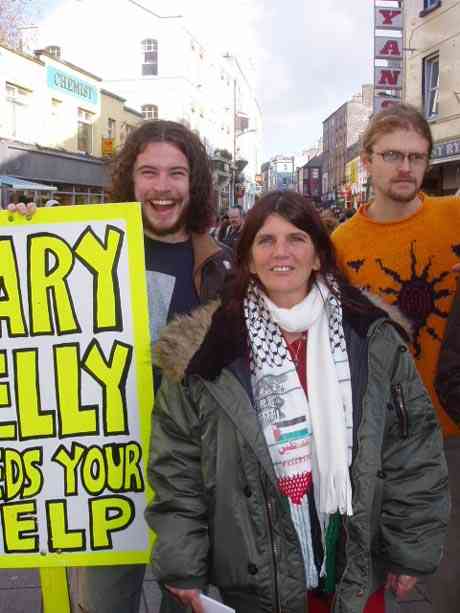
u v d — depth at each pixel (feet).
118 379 7.71
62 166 63.41
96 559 7.68
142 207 8.35
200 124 122.93
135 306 7.72
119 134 81.30
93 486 7.70
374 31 51.11
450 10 44.55
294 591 6.23
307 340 6.64
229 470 6.30
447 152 45.60
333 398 6.38
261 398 6.50
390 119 9.14
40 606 10.55
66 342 7.75
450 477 8.90
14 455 7.73
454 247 9.31
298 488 6.40
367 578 6.28
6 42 62.28
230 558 6.33
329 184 257.55
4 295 7.80
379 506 6.46
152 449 6.70
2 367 7.77
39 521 7.70
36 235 7.77
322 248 6.75
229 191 144.36
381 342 6.52
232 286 6.72
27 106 57.98
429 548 6.48
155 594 11.19
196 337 6.50
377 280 9.48
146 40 104.47
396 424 6.55
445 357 7.96
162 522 6.58
